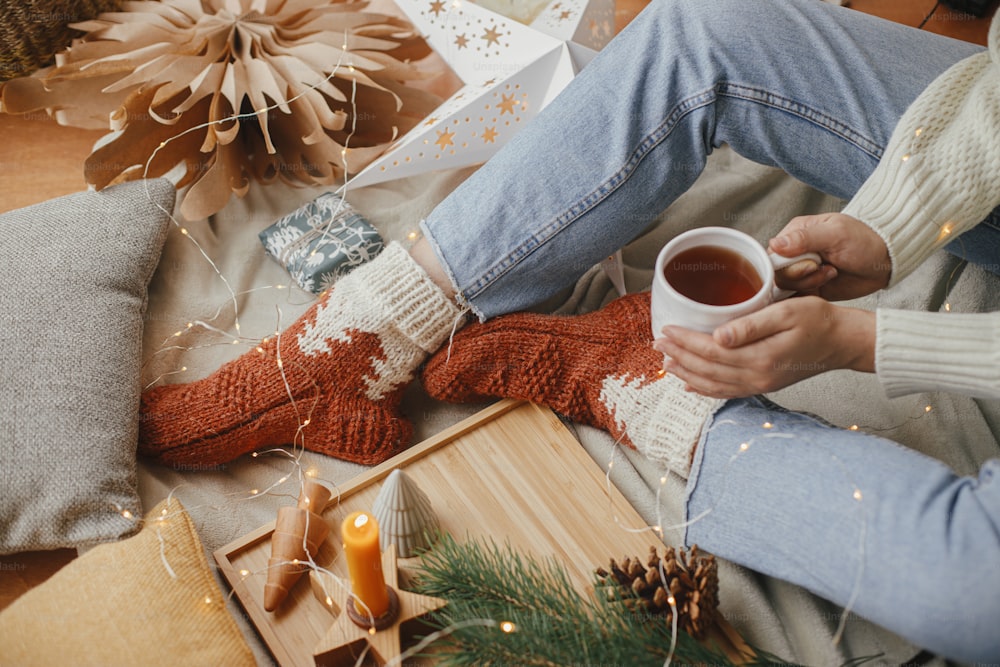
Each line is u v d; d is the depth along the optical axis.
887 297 1.18
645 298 1.09
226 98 1.25
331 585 0.89
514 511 1.00
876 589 0.77
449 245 1.02
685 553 0.92
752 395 0.96
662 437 0.99
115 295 1.08
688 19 1.00
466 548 0.89
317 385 1.04
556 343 1.06
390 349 1.06
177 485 1.05
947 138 0.89
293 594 0.94
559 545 0.97
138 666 0.79
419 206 1.30
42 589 0.85
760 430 0.91
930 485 0.78
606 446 1.08
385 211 1.30
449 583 0.86
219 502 1.04
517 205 1.01
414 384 1.17
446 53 1.29
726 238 0.87
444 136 1.20
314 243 1.21
